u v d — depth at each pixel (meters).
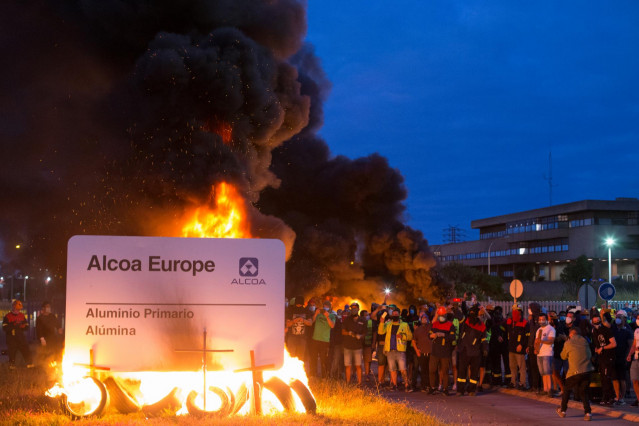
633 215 89.56
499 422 10.99
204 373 9.16
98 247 9.30
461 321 16.39
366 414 10.34
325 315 16.92
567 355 11.66
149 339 9.28
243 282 9.46
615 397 13.38
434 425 9.98
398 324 15.83
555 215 94.94
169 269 9.38
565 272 76.94
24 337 17.02
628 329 14.02
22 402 10.54
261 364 9.38
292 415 9.45
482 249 111.06
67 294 9.23
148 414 9.17
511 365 15.68
